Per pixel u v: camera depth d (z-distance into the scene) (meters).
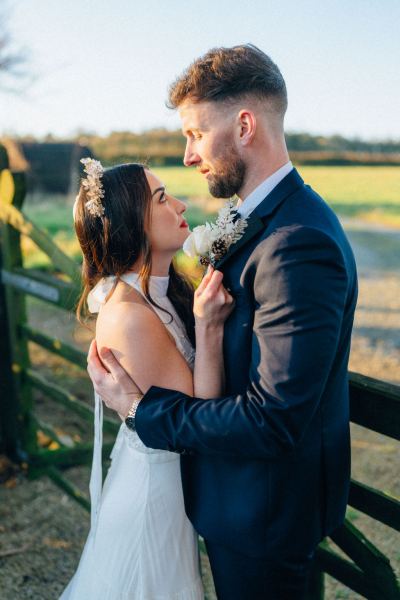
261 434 1.22
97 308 1.62
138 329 1.45
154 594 1.59
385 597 1.70
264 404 1.21
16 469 3.54
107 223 1.51
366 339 6.09
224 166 1.35
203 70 1.31
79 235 1.59
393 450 3.77
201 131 1.34
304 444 1.36
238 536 1.41
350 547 1.75
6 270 3.31
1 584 2.60
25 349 3.42
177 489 1.62
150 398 1.42
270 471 1.36
